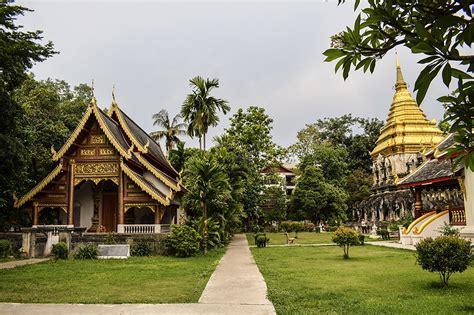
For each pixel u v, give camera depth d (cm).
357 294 870
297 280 1085
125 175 2148
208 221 2144
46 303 830
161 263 1575
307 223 4809
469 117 238
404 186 2331
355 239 1664
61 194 2177
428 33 209
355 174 5462
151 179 2362
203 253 1978
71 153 2192
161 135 5006
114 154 2161
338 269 1315
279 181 5122
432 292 885
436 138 4172
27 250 1844
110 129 2198
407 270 1247
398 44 256
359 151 6162
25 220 2556
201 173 2095
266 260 1656
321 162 5400
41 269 1404
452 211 1964
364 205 4569
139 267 1436
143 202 2105
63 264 1558
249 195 4094
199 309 757
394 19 247
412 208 3753
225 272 1275
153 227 2062
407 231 2209
